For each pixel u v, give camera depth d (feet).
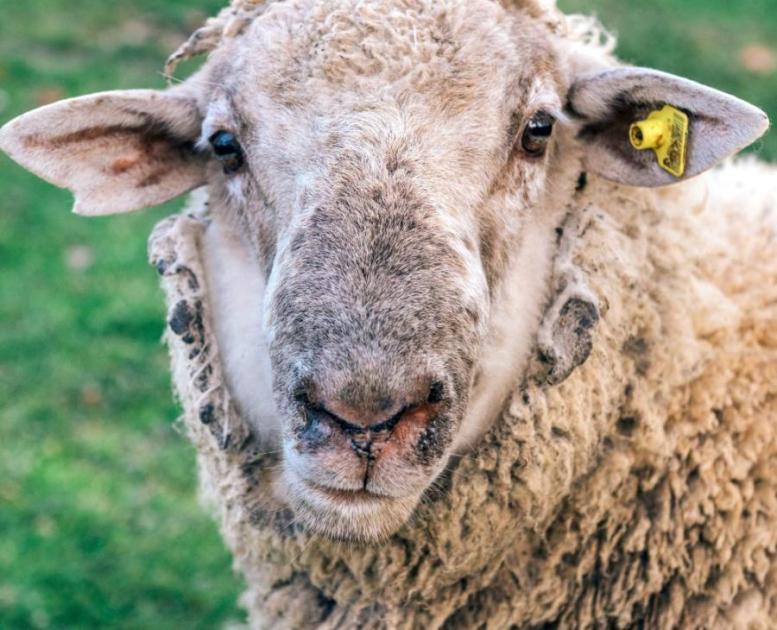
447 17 2.77
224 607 4.50
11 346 5.80
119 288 6.32
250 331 2.91
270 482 2.92
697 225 2.96
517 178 2.82
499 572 2.90
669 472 2.85
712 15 9.69
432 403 2.55
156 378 5.65
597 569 2.88
